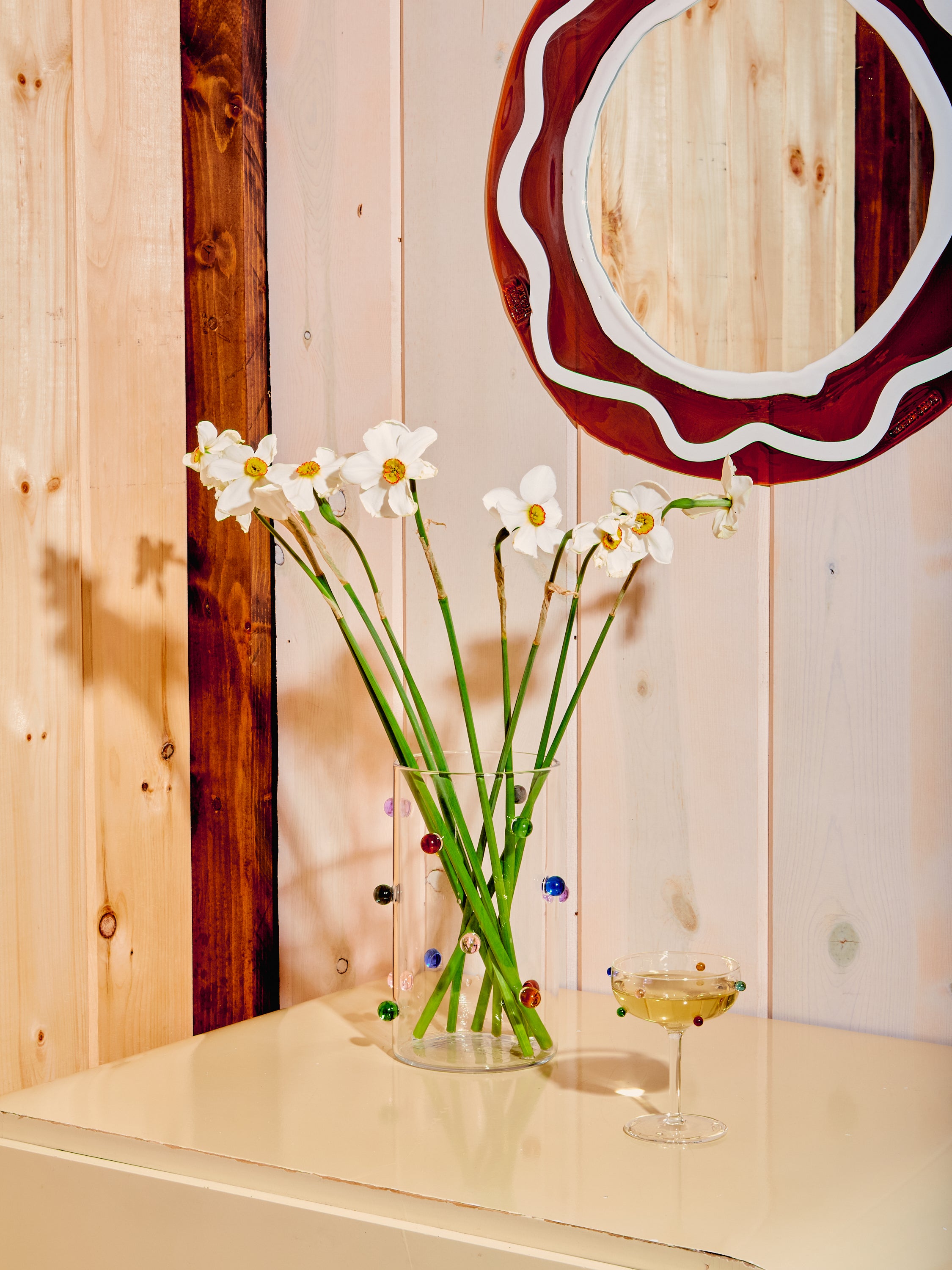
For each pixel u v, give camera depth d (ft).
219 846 4.61
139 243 4.41
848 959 3.70
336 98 4.48
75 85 4.17
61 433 4.14
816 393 3.72
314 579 3.49
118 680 4.35
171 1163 2.81
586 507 4.09
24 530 4.02
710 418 3.87
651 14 3.92
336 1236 2.58
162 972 4.54
